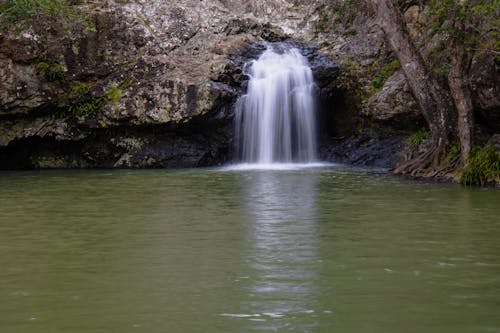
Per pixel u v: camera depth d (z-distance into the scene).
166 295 7.02
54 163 22.09
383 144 22.03
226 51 22.58
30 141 21.69
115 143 21.88
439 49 19.12
